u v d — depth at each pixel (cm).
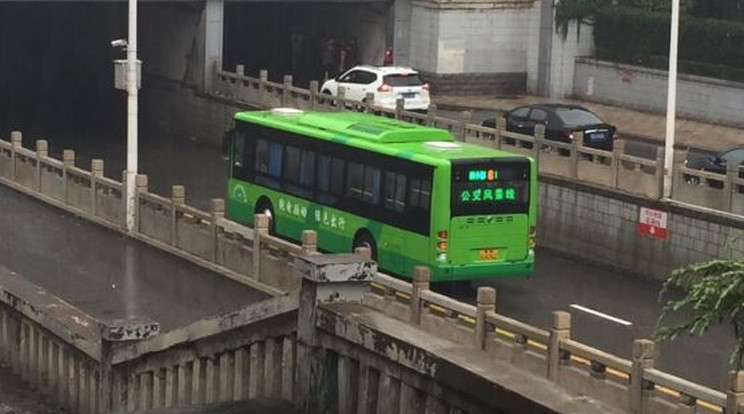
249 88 4809
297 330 1261
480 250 2788
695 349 2484
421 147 2870
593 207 3291
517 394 1008
